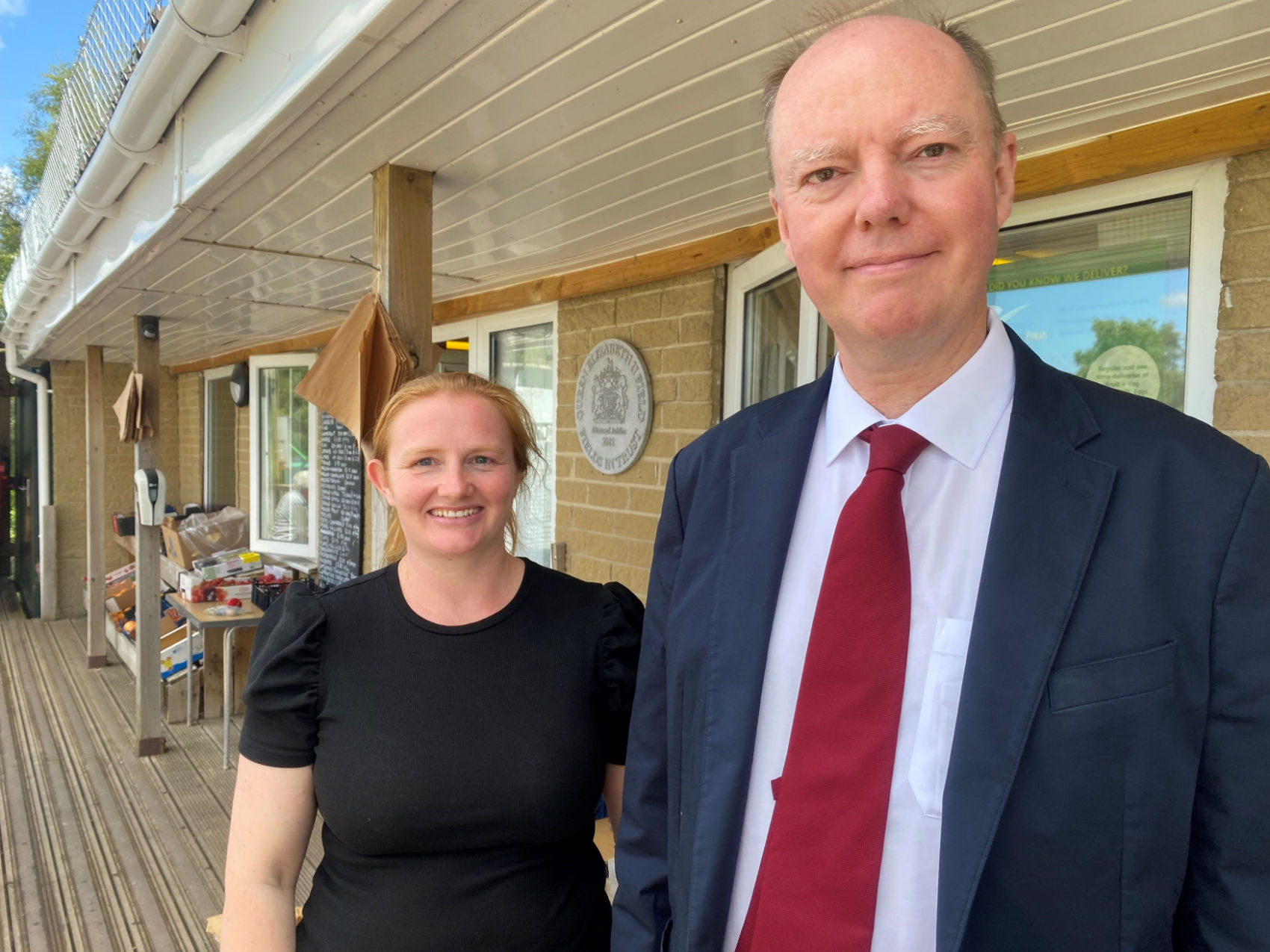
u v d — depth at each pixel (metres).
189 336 6.46
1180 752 0.77
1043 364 0.98
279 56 1.85
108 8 2.76
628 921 1.14
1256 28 1.44
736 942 0.97
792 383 2.83
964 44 0.92
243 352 7.56
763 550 1.01
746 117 1.91
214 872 3.47
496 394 1.39
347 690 1.28
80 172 3.48
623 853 1.18
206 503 8.92
